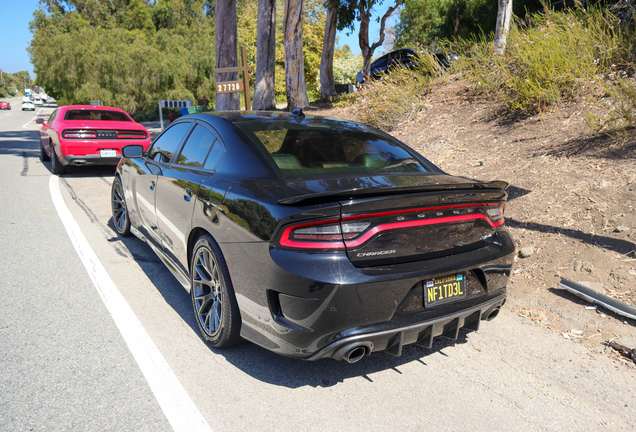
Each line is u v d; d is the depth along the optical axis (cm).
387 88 1030
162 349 281
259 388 247
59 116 920
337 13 1688
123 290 369
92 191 769
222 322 268
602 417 236
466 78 1002
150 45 3700
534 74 785
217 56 1206
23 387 237
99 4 5409
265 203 236
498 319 343
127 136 902
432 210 236
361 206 215
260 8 1309
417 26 3167
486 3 2389
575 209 447
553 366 281
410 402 241
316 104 1583
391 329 229
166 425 213
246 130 305
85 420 213
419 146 779
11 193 735
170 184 341
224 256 258
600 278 364
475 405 241
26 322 309
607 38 788
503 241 273
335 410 232
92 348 279
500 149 657
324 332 221
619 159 508
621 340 299
